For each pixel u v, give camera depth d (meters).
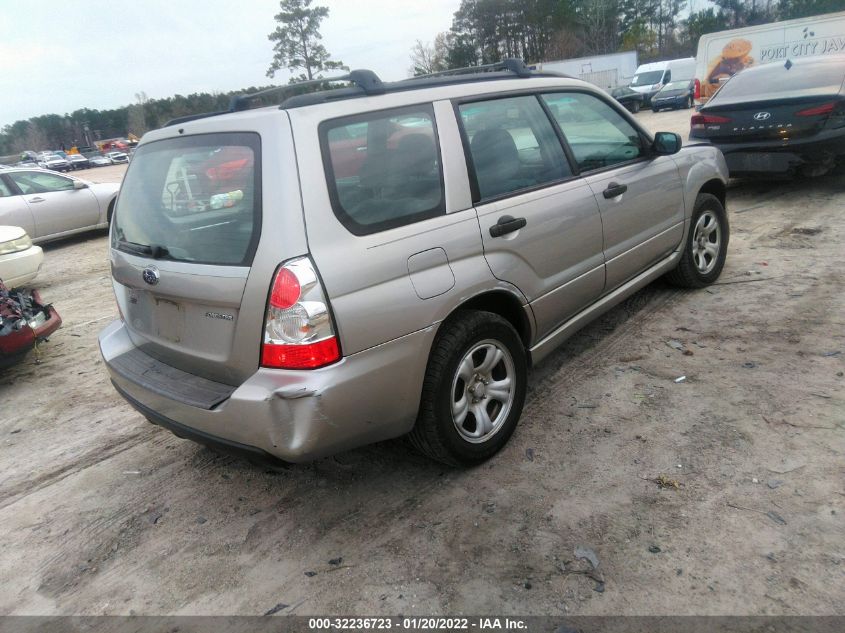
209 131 2.80
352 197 2.63
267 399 2.45
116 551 2.93
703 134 8.06
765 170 7.59
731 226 7.04
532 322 3.41
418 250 2.75
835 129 7.09
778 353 3.97
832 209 7.17
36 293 5.55
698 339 4.32
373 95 2.88
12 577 2.83
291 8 65.62
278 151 2.52
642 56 71.56
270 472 3.41
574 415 3.58
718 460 3.02
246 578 2.66
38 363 5.44
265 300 2.46
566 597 2.36
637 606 2.29
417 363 2.75
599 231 3.79
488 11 68.69
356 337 2.53
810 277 5.16
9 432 4.22
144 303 3.07
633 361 4.13
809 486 2.76
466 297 2.92
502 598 2.39
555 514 2.80
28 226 10.44
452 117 3.10
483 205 3.11
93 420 4.28
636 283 4.30
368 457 3.44
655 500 2.81
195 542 2.92
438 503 2.98
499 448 3.26
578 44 61.59
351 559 2.69
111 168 47.66
